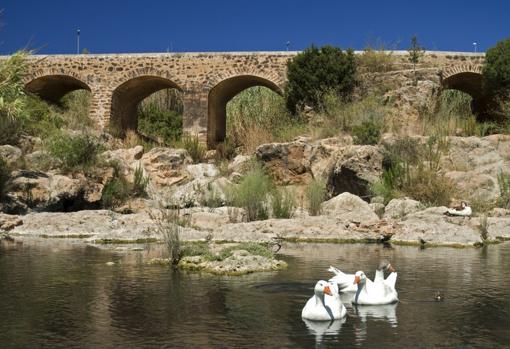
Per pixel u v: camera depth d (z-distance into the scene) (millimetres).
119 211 22031
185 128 33625
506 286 9789
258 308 8195
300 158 25625
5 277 10273
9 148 23312
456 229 16391
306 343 6633
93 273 10742
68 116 31562
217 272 10859
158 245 14867
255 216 19250
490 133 28312
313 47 31469
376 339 6797
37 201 20797
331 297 7914
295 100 31219
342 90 30891
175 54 33844
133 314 7801
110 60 34250
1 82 24219
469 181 22438
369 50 32812
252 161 26141
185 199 22688
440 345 6566
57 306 8203
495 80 29781
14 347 6398
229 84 35031
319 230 16953
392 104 29625
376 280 8789
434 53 32500
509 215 20484
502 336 6914
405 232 16469
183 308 8156
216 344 6555
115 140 29719
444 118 28062
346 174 22734
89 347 6414
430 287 9727
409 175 22000
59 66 34500
